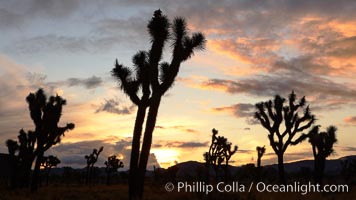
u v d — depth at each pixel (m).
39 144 25.80
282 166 27.31
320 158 26.55
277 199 17.20
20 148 29.45
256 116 27.91
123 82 16.53
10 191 25.28
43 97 26.23
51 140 25.95
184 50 15.91
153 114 16.16
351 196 19.66
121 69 16.61
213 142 40.38
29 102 26.06
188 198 16.69
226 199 15.95
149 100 16.48
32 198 19.77
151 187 28.78
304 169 42.31
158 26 15.84
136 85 16.75
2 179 44.56
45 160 46.41
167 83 16.02
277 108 27.45
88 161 50.69
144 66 16.77
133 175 16.20
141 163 16.08
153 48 16.14
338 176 50.59
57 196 20.64
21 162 29.69
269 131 27.77
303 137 27.03
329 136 26.52
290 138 27.25
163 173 46.94
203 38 15.97
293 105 27.39
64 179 66.12
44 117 25.66
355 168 40.22
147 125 16.12
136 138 16.53
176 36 15.95
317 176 26.55
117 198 18.59
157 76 16.19
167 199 16.78
